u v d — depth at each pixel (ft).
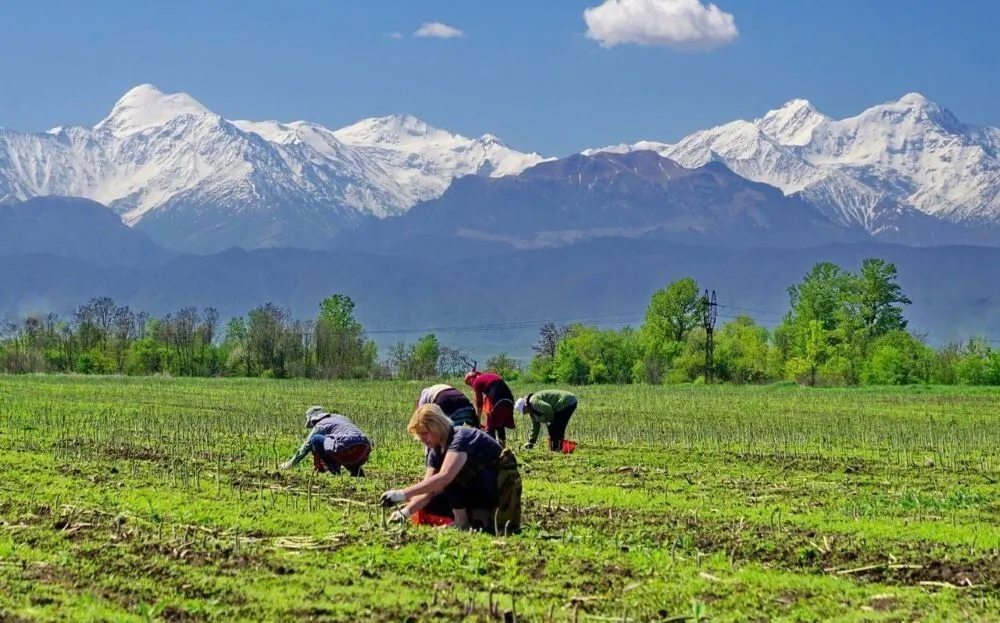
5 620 37.45
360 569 46.85
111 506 61.26
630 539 55.62
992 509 69.92
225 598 41.98
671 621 40.50
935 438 123.44
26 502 61.11
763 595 44.42
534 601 42.93
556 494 71.87
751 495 75.31
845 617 41.11
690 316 416.46
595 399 207.31
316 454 81.00
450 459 55.77
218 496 66.23
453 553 49.42
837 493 77.20
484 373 99.60
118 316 419.95
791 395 232.94
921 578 48.62
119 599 41.11
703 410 174.09
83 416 133.80
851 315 404.16
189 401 174.09
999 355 336.08
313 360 393.50
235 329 436.35
